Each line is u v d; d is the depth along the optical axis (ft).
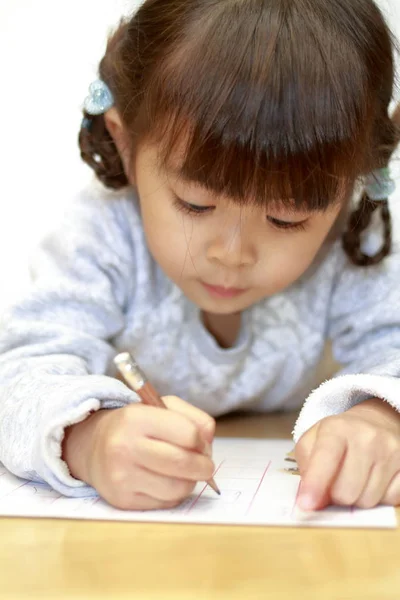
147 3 2.50
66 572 1.39
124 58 2.64
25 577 1.37
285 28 2.13
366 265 3.02
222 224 2.19
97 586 1.33
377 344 2.99
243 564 1.42
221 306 2.49
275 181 2.02
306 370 3.23
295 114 2.02
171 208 2.27
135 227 2.97
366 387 2.12
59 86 4.26
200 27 2.19
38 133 4.29
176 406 1.97
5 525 1.69
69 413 1.94
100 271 2.89
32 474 2.04
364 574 1.37
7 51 4.23
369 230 2.99
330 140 2.07
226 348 3.14
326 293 3.13
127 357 1.93
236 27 2.14
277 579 1.35
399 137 2.55
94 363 2.70
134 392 2.06
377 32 2.35
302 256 2.32
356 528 1.64
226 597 1.27
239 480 2.01
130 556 1.47
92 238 2.91
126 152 2.70
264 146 2.00
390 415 2.10
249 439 2.65
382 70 2.37
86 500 1.87
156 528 1.65
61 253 2.89
